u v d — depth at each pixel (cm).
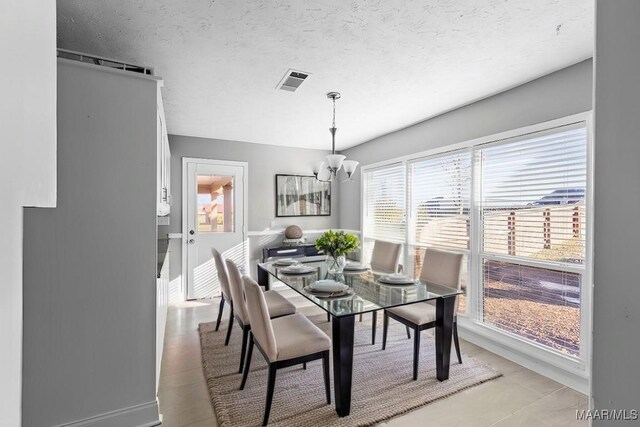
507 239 280
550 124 243
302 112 338
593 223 41
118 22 179
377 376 238
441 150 343
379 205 454
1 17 31
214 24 183
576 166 230
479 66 235
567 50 212
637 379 37
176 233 438
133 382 182
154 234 187
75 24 180
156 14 173
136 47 206
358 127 398
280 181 502
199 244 452
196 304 425
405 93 284
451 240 335
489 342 289
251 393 215
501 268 286
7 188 31
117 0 161
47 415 162
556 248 243
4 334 30
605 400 39
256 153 487
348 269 309
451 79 257
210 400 211
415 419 192
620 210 38
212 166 457
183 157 441
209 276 458
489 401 210
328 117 355
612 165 38
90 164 171
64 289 165
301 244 490
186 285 444
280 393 216
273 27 186
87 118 170
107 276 175
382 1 164
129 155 180
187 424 188
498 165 288
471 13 174
